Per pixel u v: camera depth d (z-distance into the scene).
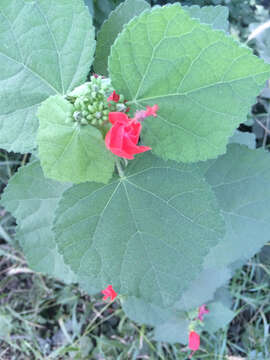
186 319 0.39
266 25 0.35
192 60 0.19
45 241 0.30
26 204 0.28
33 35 0.20
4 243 0.49
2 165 0.47
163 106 0.21
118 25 0.24
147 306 0.37
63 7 0.20
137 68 0.19
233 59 0.19
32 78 0.21
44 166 0.20
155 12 0.17
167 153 0.22
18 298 0.47
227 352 0.43
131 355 0.43
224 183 0.29
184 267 0.24
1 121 0.22
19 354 0.45
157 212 0.23
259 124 0.47
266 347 0.42
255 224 0.30
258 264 0.43
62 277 0.31
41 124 0.19
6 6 0.20
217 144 0.21
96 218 0.23
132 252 0.23
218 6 0.25
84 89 0.20
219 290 0.42
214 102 0.20
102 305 0.46
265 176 0.29
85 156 0.20
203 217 0.23
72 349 0.42
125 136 0.17
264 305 0.44
